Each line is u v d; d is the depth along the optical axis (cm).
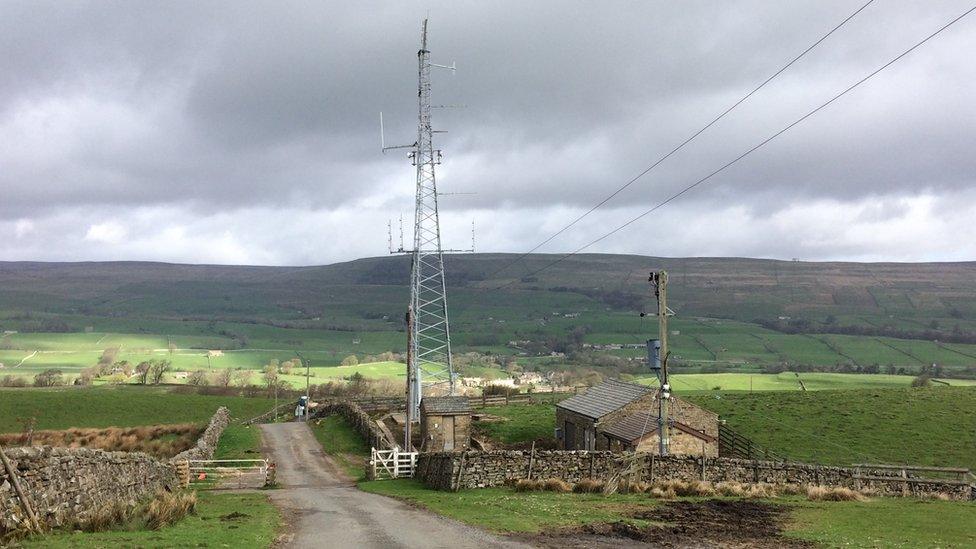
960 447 5903
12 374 16100
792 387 11306
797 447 5991
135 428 7512
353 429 7488
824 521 2606
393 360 19238
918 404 7462
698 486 3350
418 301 7775
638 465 3578
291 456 6047
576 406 6056
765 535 2283
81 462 2284
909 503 3178
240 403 10812
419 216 7956
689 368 15288
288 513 2895
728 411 7381
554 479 3522
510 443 6400
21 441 6769
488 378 13350
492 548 2033
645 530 2338
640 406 5422
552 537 2217
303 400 9444
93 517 2089
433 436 6297
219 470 4959
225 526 2358
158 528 2200
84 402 9638
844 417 6956
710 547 2067
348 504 3222
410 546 2066
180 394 11519
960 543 2197
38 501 1964
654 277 4128
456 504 3073
